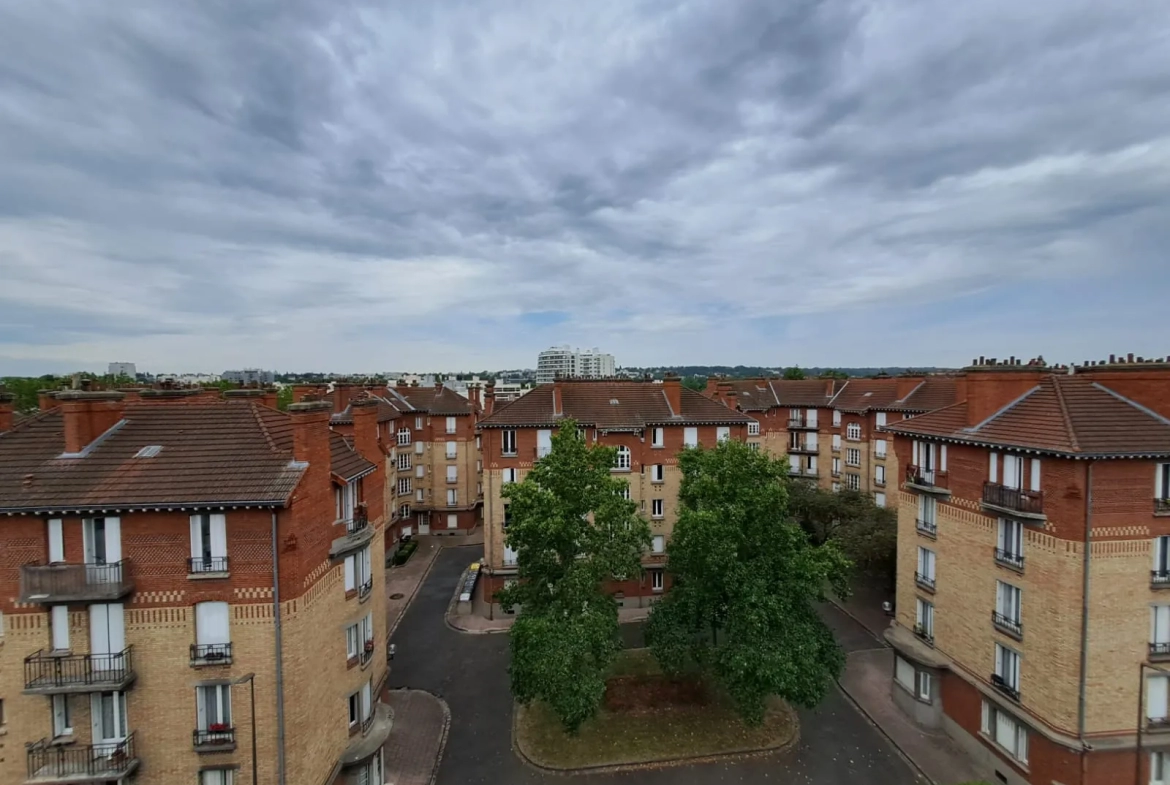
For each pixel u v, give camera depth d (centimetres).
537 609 2575
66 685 1681
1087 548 1952
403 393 6244
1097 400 2167
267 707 1791
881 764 2378
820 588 2450
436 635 3619
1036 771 2088
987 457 2308
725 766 2372
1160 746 1961
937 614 2588
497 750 2495
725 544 2323
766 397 6619
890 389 5612
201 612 1781
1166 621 2009
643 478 4056
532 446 3925
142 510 1723
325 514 2006
